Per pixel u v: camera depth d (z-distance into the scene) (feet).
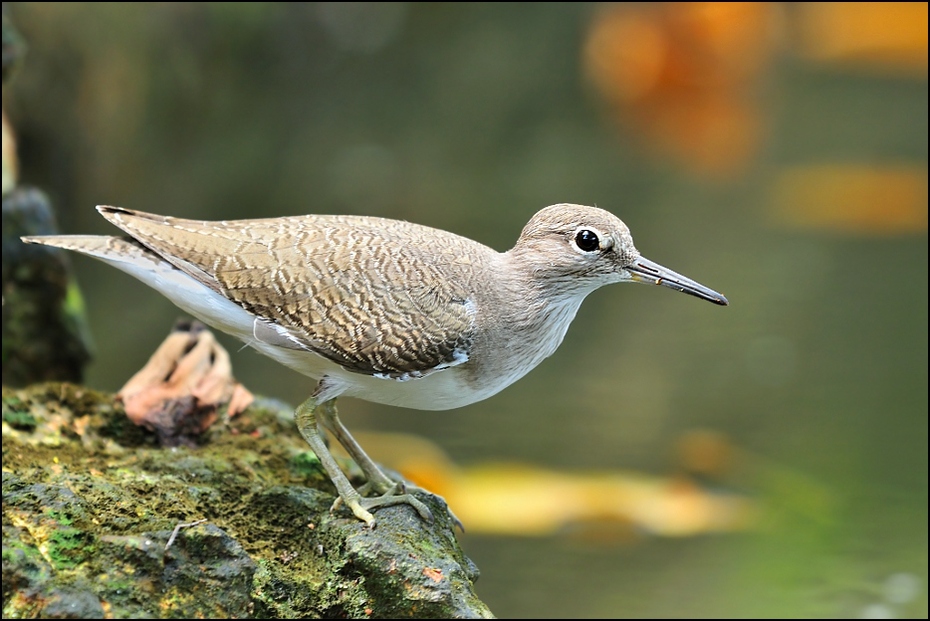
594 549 39.88
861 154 74.28
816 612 35.76
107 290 54.75
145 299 54.34
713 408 47.80
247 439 30.48
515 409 48.24
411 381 27.45
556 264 28.76
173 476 26.94
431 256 27.86
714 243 61.36
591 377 50.70
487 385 28.53
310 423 27.48
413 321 26.86
